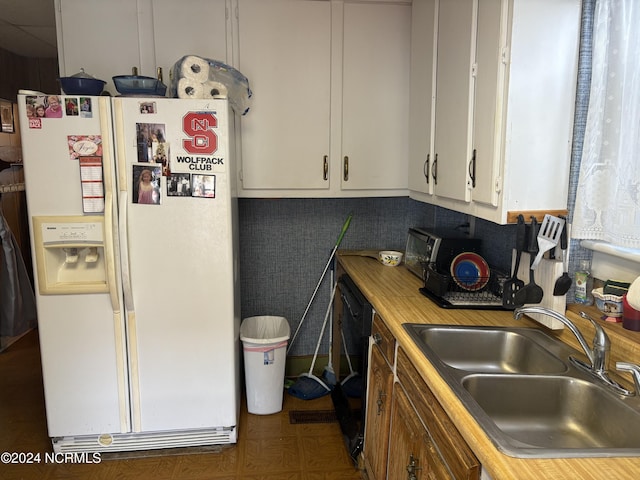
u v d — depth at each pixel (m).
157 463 2.39
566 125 1.63
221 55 2.67
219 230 2.31
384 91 2.82
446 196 2.18
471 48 1.85
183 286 2.33
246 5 2.64
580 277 1.73
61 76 2.53
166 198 2.25
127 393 2.38
